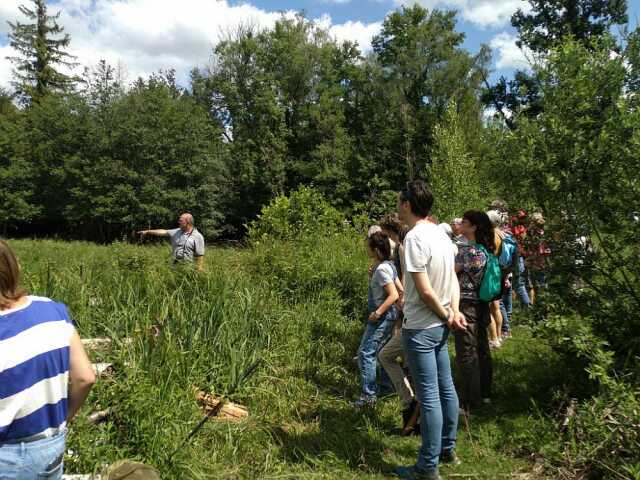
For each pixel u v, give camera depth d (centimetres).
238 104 3809
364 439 446
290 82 3869
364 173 3450
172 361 462
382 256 517
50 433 212
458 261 497
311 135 3806
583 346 410
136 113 2941
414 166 3372
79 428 340
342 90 3919
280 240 988
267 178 3575
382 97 3612
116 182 2880
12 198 2947
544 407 473
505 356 644
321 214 1169
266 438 437
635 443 357
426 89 3494
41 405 208
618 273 476
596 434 375
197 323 545
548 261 485
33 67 4500
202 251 845
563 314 464
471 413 487
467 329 489
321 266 853
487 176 536
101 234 2952
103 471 304
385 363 461
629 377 407
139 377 396
